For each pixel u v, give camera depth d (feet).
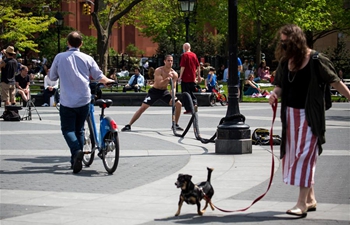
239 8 179.83
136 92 104.99
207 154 48.93
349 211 29.96
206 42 232.73
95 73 42.19
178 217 29.25
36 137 58.90
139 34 237.86
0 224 28.27
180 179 28.86
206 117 79.10
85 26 227.81
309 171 28.53
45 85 101.91
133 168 43.19
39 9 183.21
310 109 28.43
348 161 45.11
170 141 56.65
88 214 30.19
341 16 192.75
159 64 187.11
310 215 29.22
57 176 40.47
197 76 78.07
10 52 75.51
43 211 30.94
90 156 43.68
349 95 28.50
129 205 32.17
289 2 170.81
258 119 75.72
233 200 32.91
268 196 33.78
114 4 150.71
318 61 28.32
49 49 195.72
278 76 29.50
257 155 48.08
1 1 160.66
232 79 49.21
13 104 76.79
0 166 44.09
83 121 42.83
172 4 202.59
